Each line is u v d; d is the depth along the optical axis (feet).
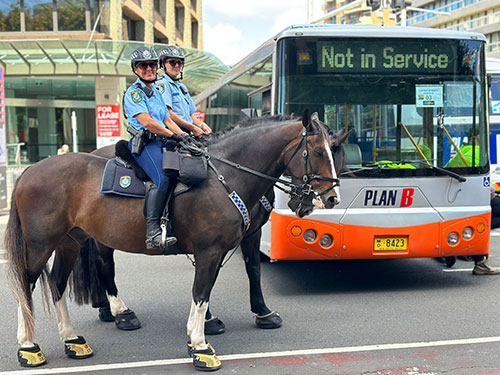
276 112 20.67
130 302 21.39
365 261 28.22
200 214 14.66
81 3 73.10
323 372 14.10
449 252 21.21
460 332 17.04
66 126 81.71
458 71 21.33
